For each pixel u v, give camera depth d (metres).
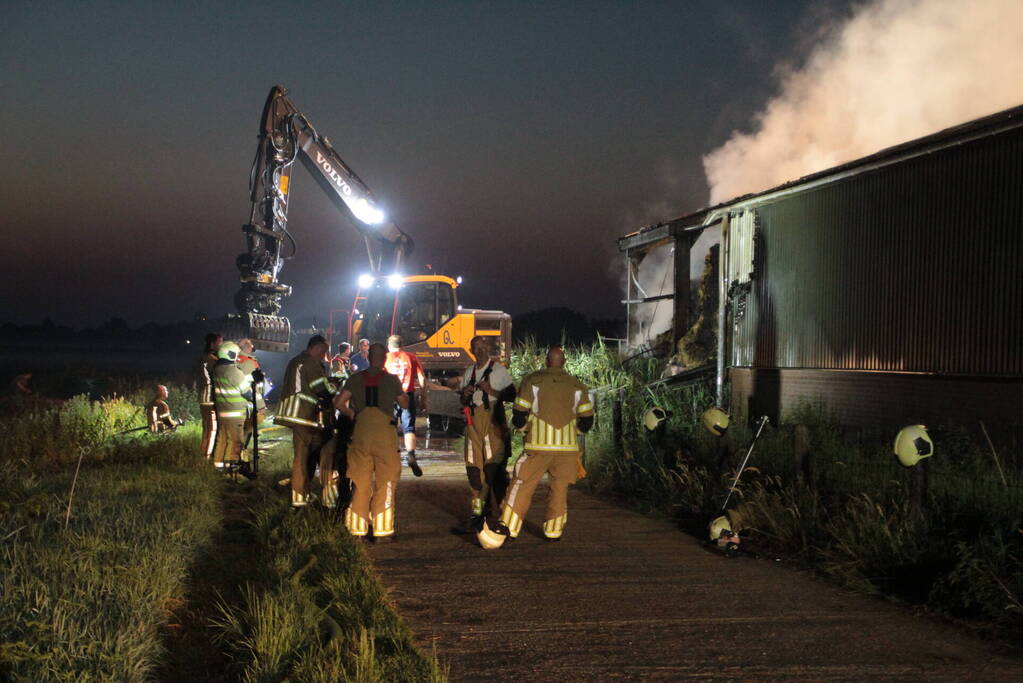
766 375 13.85
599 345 20.91
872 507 7.23
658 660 4.89
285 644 4.68
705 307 19.05
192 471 10.84
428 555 7.43
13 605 4.80
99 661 4.26
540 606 5.93
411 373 11.58
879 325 11.24
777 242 13.66
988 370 9.41
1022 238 8.99
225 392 11.27
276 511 8.43
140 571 5.73
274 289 24.11
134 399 18.69
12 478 9.20
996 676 4.68
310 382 8.77
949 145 9.66
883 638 5.30
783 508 7.87
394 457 7.80
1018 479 7.80
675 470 10.36
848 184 11.94
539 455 7.75
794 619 5.68
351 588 5.90
